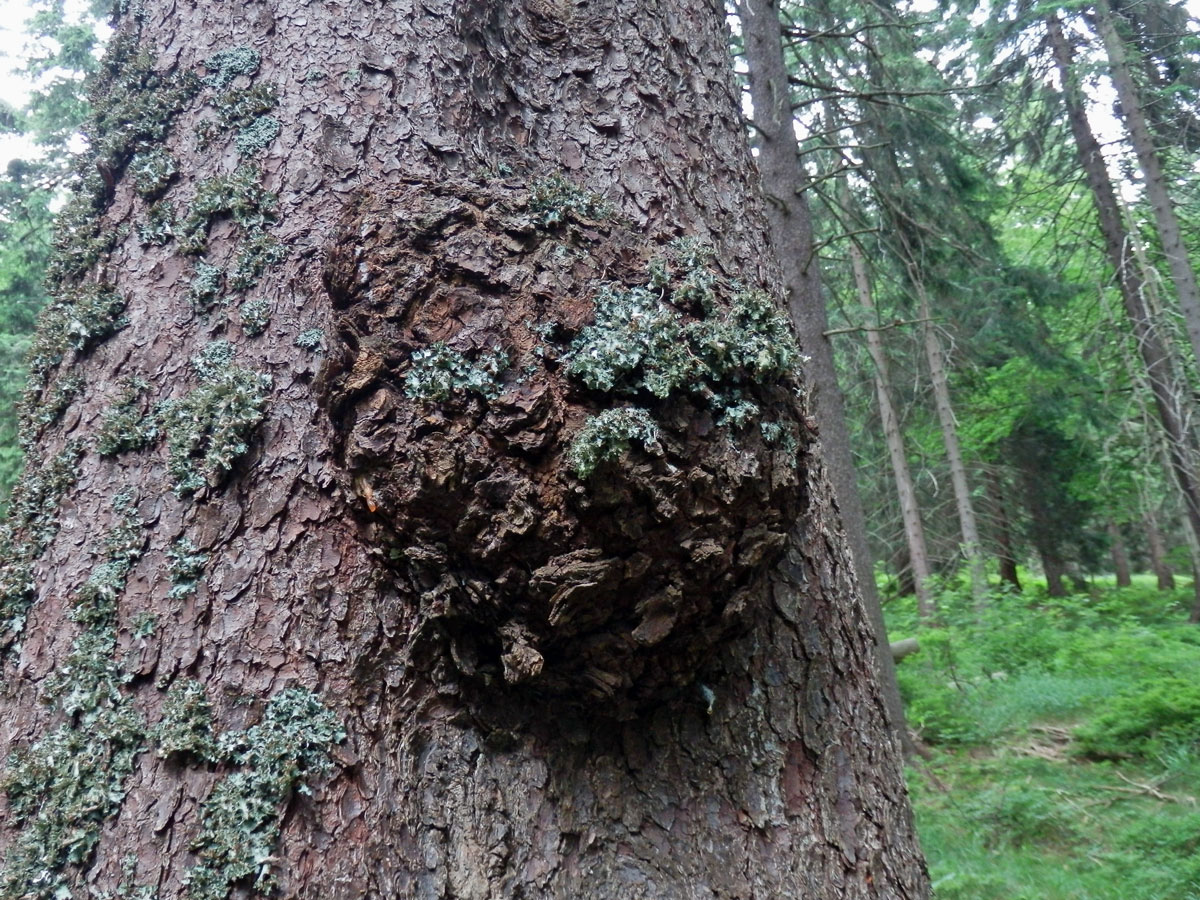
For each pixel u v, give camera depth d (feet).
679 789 2.85
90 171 3.27
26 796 2.61
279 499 2.75
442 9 3.21
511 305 2.65
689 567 2.64
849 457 12.66
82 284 3.11
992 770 11.57
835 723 3.11
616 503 2.55
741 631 2.94
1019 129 20.24
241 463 2.78
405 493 2.59
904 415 23.11
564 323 2.66
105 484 2.85
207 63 3.20
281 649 2.65
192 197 3.08
